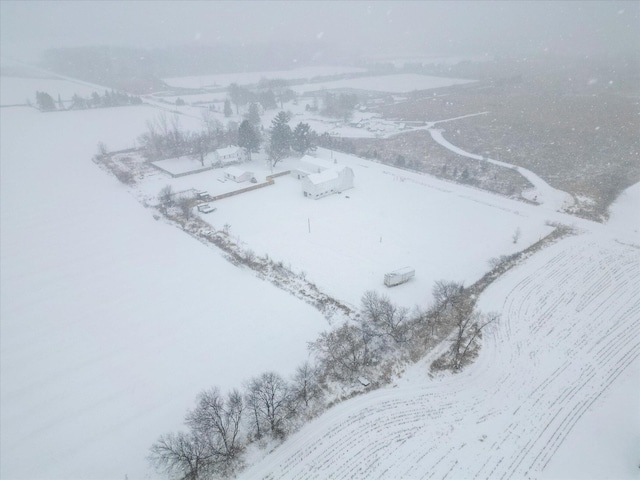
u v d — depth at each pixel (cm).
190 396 3275
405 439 2880
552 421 3022
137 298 4569
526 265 4959
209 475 2653
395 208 6625
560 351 3672
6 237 5950
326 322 4050
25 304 4516
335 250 5353
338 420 3025
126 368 3597
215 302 4462
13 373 3591
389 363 3509
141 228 6219
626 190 7025
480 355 3628
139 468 2739
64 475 2717
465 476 2633
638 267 4869
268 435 2909
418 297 4359
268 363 3572
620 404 3153
